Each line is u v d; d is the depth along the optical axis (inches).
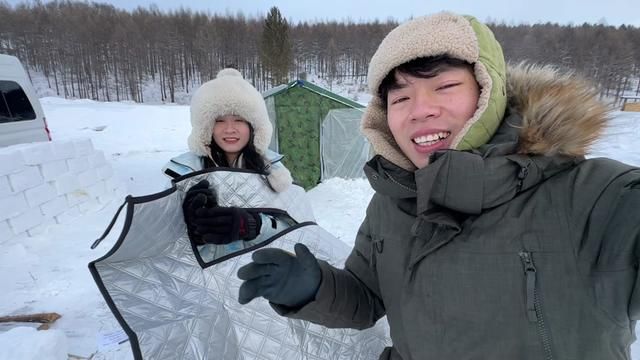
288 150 296.7
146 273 55.0
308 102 291.9
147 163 362.6
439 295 28.0
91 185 192.4
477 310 26.0
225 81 71.4
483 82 28.2
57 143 174.6
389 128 35.6
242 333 59.4
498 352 25.4
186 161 69.8
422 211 28.4
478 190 26.1
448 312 27.4
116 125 600.7
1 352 74.6
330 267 37.4
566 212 25.0
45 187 163.2
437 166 27.1
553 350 23.8
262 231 65.4
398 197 33.1
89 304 106.1
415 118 30.3
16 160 150.5
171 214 56.9
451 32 28.3
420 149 31.3
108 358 85.0
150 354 47.3
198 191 59.7
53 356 78.5
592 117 25.2
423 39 28.6
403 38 29.8
